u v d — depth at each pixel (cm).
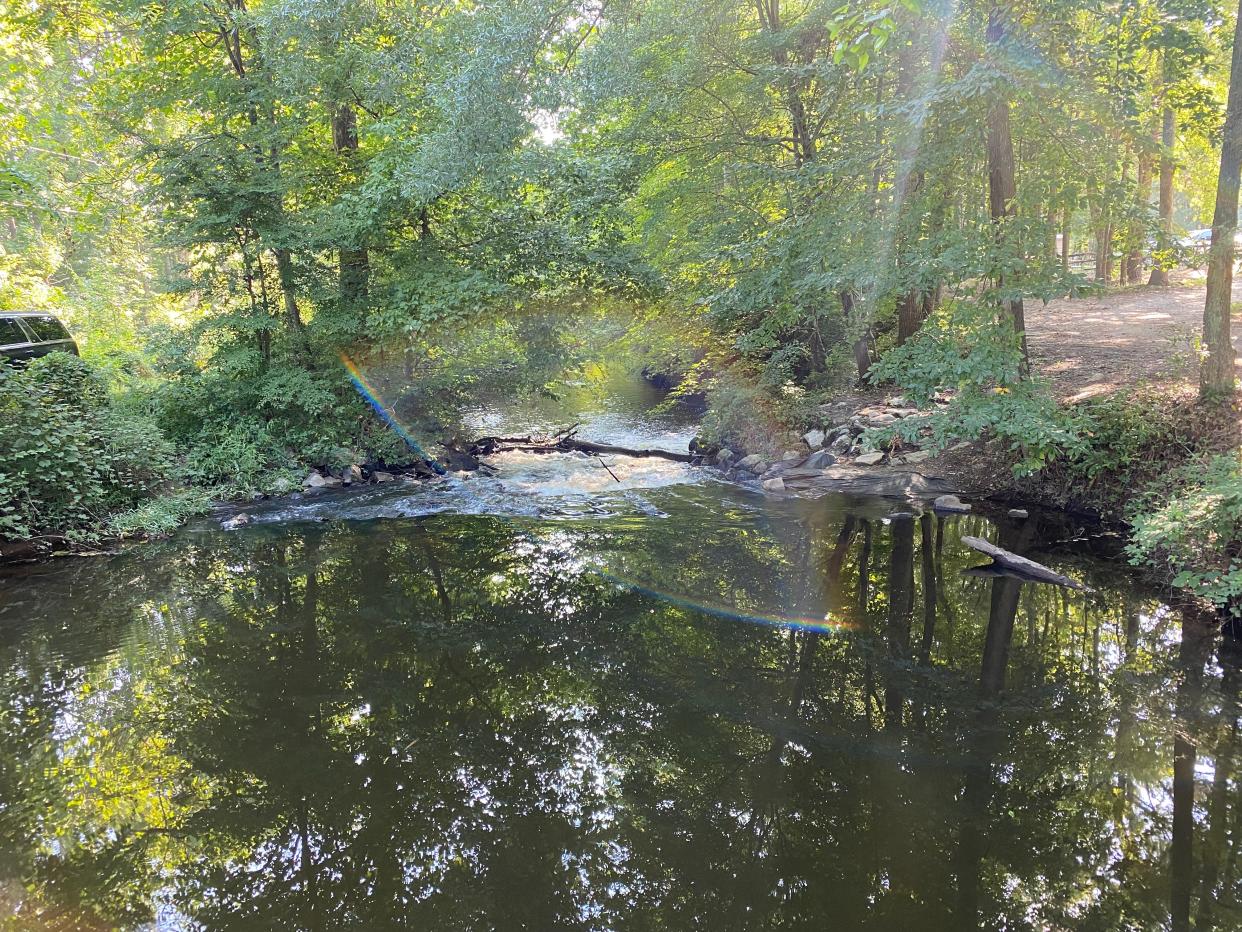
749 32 1033
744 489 930
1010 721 418
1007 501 804
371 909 292
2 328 876
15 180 1034
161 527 804
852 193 754
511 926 281
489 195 1036
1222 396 662
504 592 631
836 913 284
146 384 1127
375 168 974
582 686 473
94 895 298
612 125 1159
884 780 368
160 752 401
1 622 579
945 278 639
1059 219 775
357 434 1073
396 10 1073
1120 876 300
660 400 1694
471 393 1159
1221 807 340
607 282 1090
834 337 1123
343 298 1064
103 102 1104
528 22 810
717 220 1027
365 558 724
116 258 1767
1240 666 459
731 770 381
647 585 639
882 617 563
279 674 492
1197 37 631
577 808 353
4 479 697
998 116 669
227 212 952
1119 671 464
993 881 298
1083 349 1109
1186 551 550
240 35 1028
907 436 705
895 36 672
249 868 314
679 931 277
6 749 403
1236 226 640
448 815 350
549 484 989
